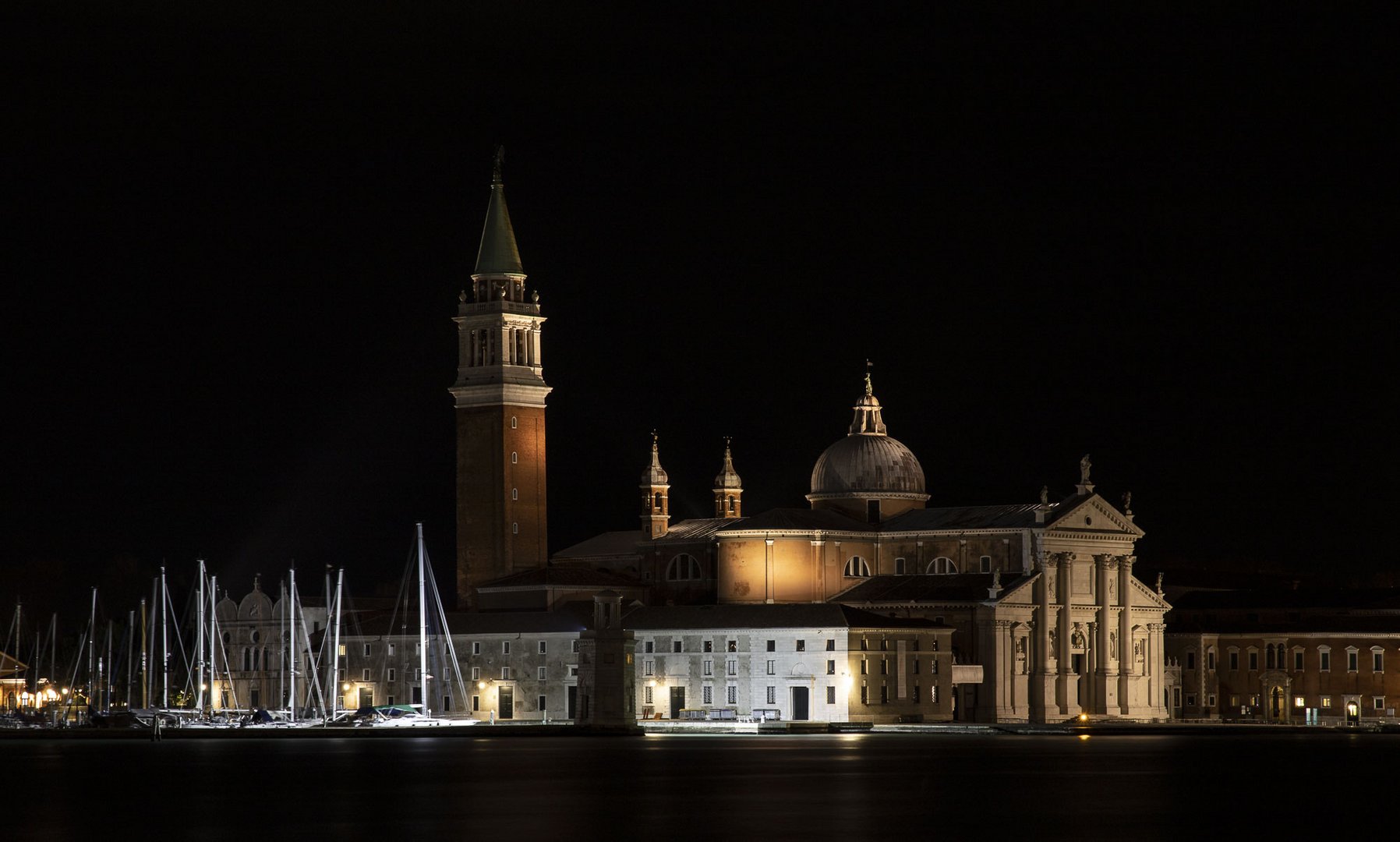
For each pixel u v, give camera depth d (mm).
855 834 147875
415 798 174750
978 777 196500
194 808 169250
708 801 171250
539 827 152375
